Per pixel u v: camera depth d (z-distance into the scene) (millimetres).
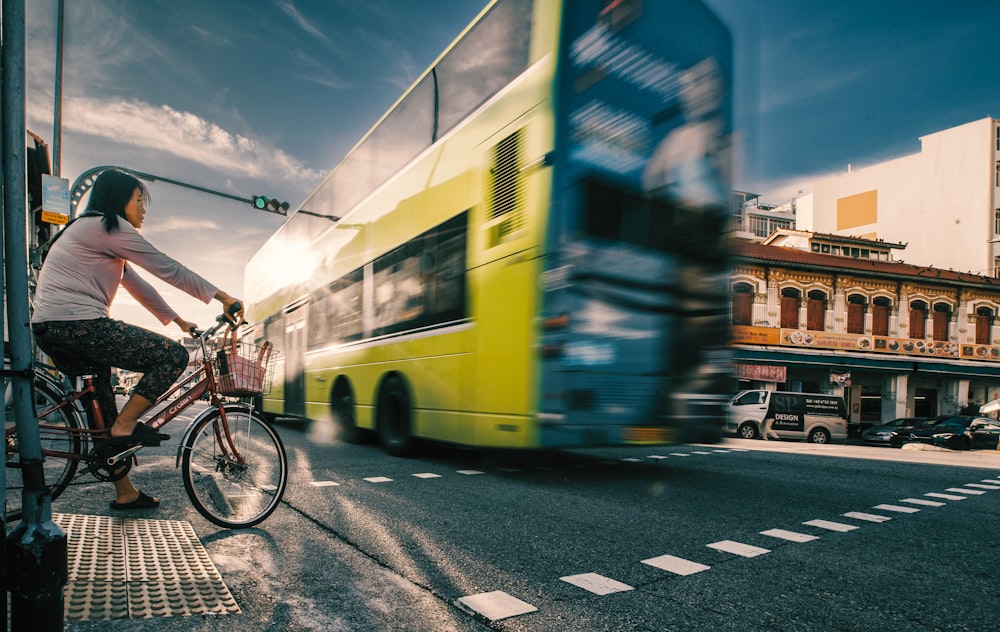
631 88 5707
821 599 2910
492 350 5809
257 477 3990
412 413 7172
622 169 5598
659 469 7672
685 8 6086
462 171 6551
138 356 3490
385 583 2949
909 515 5008
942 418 21797
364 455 7809
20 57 1849
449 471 6691
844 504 5449
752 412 21781
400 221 7812
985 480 7434
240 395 3881
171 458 6723
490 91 6238
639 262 5668
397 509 4621
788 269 28953
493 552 3555
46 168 19672
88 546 3188
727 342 6207
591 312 5375
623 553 3611
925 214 42969
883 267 31312
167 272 3520
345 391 9125
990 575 3365
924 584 3178
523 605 2709
